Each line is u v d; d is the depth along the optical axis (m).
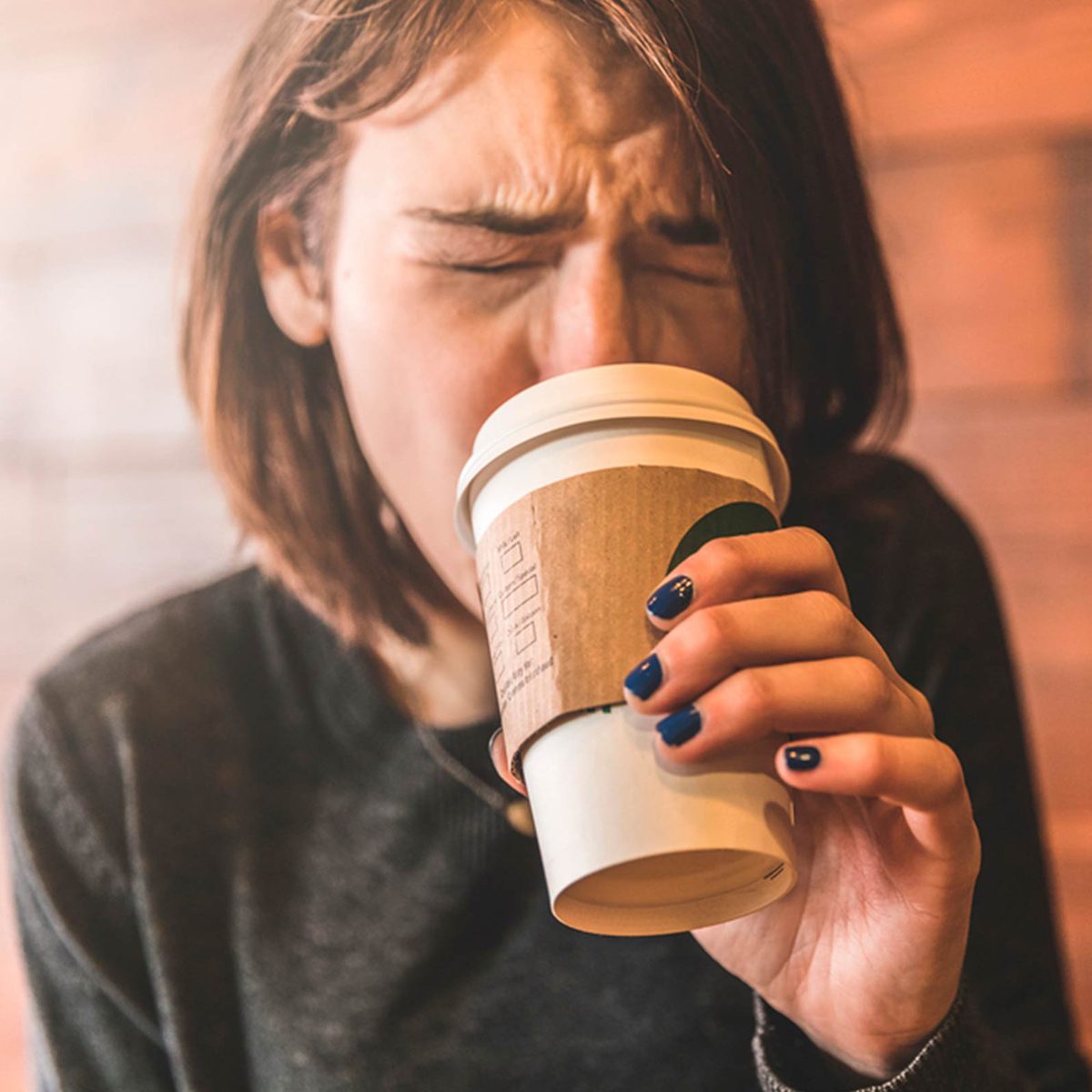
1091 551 1.17
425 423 0.77
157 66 1.47
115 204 1.46
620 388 0.55
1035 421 1.19
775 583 0.54
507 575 0.55
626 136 0.72
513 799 0.88
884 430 0.93
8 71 1.51
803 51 0.76
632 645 0.52
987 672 0.91
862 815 0.63
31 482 1.43
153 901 0.89
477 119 0.73
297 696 0.95
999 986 0.81
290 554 0.92
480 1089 0.83
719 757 0.52
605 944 0.85
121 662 0.97
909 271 1.23
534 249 0.73
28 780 0.95
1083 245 1.20
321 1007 0.86
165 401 1.41
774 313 0.75
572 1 0.72
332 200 0.80
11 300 1.47
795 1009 0.65
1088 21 1.22
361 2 0.76
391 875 0.89
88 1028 0.92
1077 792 1.15
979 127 1.23
